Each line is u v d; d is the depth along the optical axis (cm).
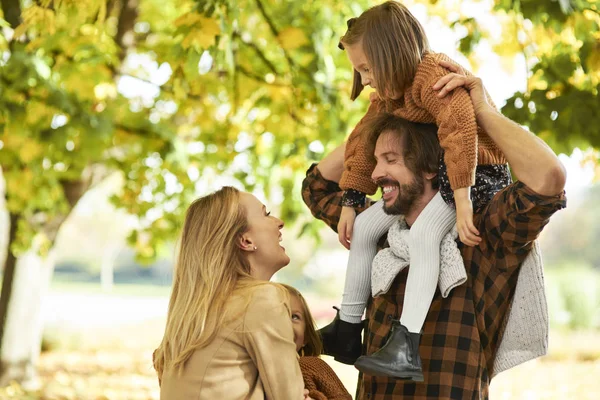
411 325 280
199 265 296
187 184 854
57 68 700
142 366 1400
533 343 287
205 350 282
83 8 561
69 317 2348
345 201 328
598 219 3678
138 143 820
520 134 262
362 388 313
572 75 545
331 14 671
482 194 289
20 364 1070
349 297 319
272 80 720
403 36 293
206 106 807
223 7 515
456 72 286
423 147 293
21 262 1066
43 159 812
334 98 692
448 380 285
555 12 508
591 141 550
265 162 852
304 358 313
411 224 304
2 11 773
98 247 5041
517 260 282
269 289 288
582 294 2083
